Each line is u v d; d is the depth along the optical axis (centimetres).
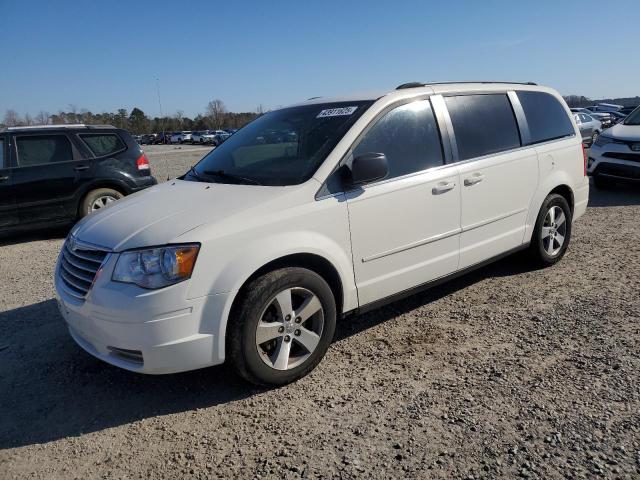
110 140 865
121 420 313
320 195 348
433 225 411
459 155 435
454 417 294
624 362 343
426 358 367
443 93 441
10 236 880
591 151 1011
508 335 396
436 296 486
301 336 342
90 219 368
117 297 297
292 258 337
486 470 250
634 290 471
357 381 341
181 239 299
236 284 308
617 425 277
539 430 277
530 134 509
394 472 252
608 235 677
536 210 510
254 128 459
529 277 523
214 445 284
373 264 377
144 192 404
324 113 409
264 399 326
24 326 457
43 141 806
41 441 296
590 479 239
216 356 310
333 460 264
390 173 386
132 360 310
